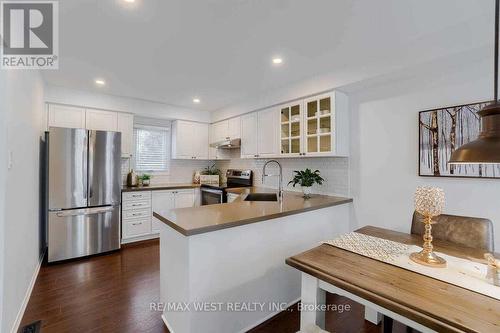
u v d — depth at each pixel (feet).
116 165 11.58
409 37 6.89
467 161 3.42
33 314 6.59
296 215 7.55
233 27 6.41
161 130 15.69
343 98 9.46
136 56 8.08
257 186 14.14
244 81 10.43
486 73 6.50
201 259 5.40
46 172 10.56
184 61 8.45
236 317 6.05
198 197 14.97
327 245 5.16
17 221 6.10
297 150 10.57
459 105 6.89
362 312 7.08
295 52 7.76
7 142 5.14
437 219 5.89
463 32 6.15
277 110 11.32
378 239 5.55
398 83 8.23
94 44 7.27
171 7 5.59
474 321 2.72
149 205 13.10
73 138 10.41
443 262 4.17
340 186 9.95
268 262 6.76
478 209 6.66
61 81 10.51
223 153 16.22
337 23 6.24
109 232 11.32
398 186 8.25
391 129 8.41
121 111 12.91
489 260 3.67
